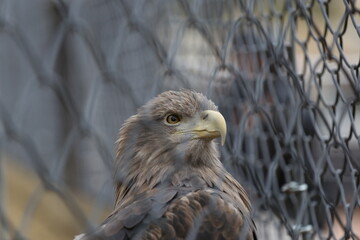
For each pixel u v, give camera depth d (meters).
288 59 7.87
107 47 10.97
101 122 10.84
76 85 11.40
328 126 7.30
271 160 9.35
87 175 12.13
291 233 8.27
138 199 7.70
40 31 12.62
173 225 6.89
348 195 7.78
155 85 7.50
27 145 4.87
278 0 9.17
